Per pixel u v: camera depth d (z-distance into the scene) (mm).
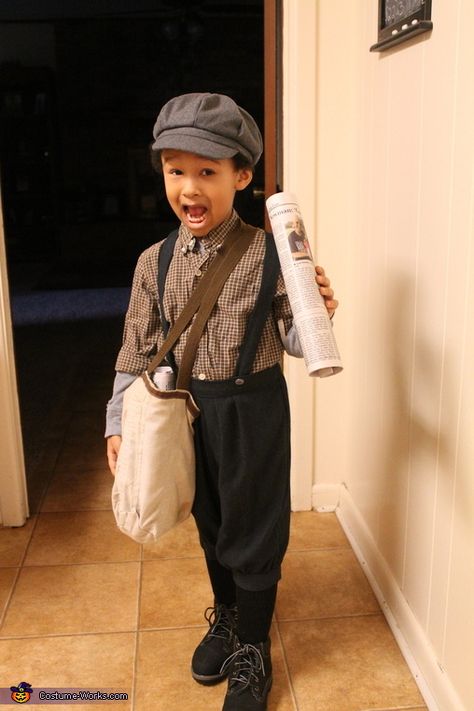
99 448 2816
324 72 1838
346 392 2080
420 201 1391
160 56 7047
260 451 1311
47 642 1633
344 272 1975
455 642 1314
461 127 1185
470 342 1188
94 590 1836
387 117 1575
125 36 6992
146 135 7332
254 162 1280
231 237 1265
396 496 1641
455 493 1286
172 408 1259
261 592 1390
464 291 1201
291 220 1207
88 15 6855
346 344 2029
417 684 1485
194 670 1505
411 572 1556
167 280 1299
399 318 1552
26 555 2008
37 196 7477
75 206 7445
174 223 7176
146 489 1275
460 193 1199
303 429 2113
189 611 1744
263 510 1359
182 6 6094
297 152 1877
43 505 2316
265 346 1296
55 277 6824
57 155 7328
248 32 6930
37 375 3861
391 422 1651
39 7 6812
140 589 1837
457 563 1294
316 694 1468
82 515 2244
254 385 1285
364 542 1908
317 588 1826
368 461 1872
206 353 1268
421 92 1362
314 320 1165
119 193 7465
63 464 2662
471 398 1196
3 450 2094
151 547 2041
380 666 1549
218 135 1172
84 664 1561
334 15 1806
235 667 1433
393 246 1568
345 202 1925
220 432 1292
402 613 1601
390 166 1566
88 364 4055
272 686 1488
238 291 1244
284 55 1881
